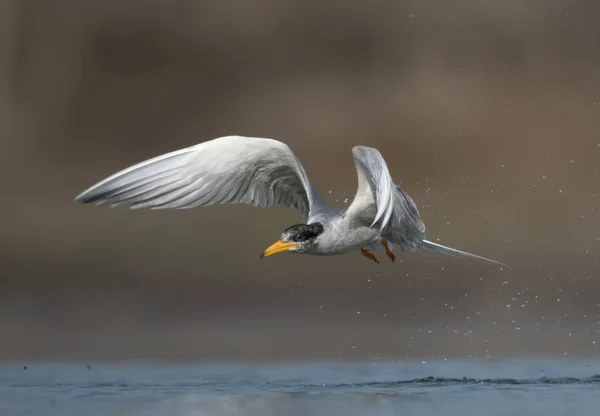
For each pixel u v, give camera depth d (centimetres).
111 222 1867
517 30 2259
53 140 2169
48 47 2319
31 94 2256
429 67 2228
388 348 1415
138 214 1873
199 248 1791
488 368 1284
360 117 2130
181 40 2341
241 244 1791
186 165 1038
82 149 2164
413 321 1608
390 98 2161
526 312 1662
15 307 1636
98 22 2350
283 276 1725
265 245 1789
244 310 1648
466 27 2278
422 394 1120
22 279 1731
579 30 2238
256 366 1293
